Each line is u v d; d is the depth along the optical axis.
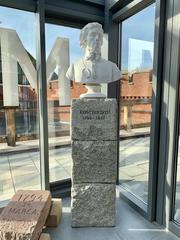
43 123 2.33
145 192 2.31
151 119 1.96
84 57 1.98
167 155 1.87
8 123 2.33
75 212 1.99
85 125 1.88
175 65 1.74
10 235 1.54
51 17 2.36
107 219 2.00
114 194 1.98
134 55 2.39
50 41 2.43
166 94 1.84
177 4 1.69
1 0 2.01
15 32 2.24
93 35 1.89
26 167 2.48
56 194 2.53
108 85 2.60
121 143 2.75
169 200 1.89
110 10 2.48
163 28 1.82
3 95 2.27
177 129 1.81
